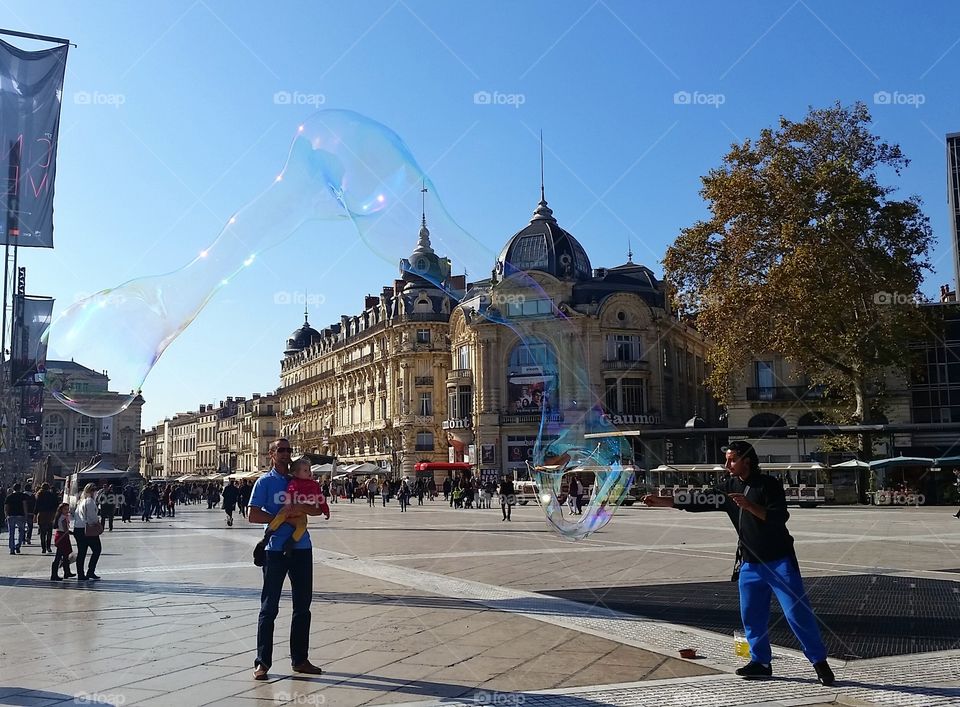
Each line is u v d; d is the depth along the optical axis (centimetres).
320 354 11206
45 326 2880
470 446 6850
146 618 1043
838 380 4959
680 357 7475
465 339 7119
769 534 723
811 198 4366
